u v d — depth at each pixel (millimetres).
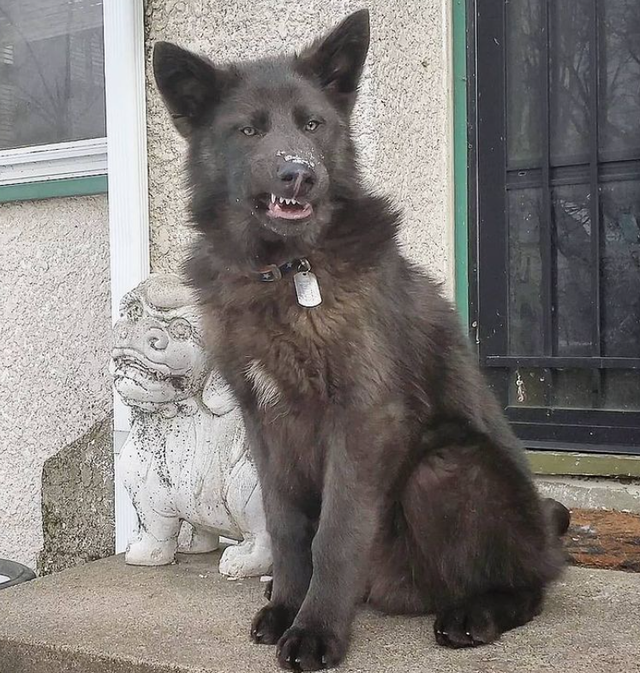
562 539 1147
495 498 926
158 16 1383
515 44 1363
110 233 1404
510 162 1377
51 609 994
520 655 832
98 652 861
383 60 1225
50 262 1553
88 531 1491
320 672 797
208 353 983
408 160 1291
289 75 939
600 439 1312
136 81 1368
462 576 938
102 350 1514
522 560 937
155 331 1070
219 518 1126
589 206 1342
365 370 864
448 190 1388
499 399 1389
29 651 898
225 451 1111
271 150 854
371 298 887
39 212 1557
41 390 1568
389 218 947
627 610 969
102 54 1514
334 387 870
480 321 1399
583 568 1162
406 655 837
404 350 924
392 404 888
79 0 1531
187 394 1111
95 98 1529
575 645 857
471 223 1398
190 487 1120
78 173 1514
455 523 934
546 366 1354
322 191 855
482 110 1383
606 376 1328
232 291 916
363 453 864
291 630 826
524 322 1382
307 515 962
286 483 942
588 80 1329
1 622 952
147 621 947
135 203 1371
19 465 1588
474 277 1399
